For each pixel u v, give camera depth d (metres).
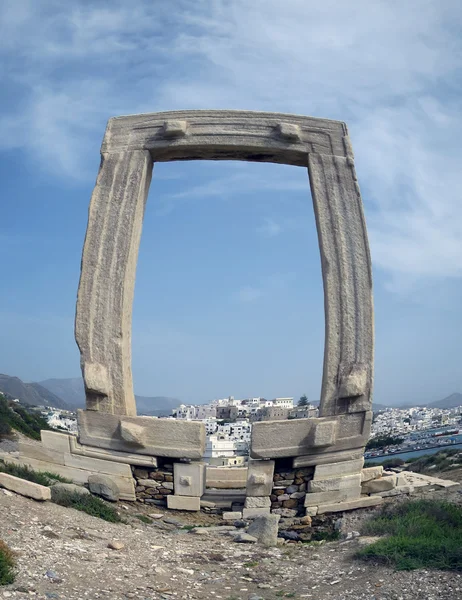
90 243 15.84
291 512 14.44
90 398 15.23
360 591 8.16
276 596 8.41
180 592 8.33
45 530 10.25
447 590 7.74
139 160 16.28
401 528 11.09
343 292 15.43
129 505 14.66
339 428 14.80
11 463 15.26
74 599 7.28
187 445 14.65
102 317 15.46
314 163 16.12
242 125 16.36
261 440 14.48
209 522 14.20
